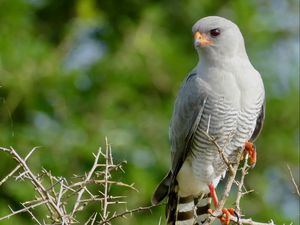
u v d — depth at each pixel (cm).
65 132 1399
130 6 1625
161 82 1511
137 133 1430
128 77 1503
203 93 1027
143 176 1330
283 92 1516
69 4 1628
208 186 1062
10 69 1412
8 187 1260
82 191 816
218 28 1026
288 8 1630
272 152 1486
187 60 1545
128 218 1289
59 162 1340
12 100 1398
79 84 1476
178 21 1616
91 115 1460
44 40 1538
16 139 1334
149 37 1549
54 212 826
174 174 1070
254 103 1023
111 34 1574
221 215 963
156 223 1319
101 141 1390
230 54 1024
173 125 1077
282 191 1475
